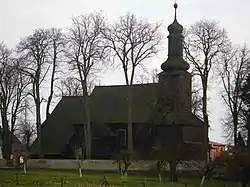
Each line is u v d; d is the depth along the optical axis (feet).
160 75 273.95
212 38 241.55
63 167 241.35
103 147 276.82
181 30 273.95
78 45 247.91
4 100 269.85
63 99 301.43
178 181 191.52
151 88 286.05
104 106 291.58
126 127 277.03
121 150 270.26
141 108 279.90
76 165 238.48
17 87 270.26
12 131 274.77
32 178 167.32
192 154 231.09
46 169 234.58
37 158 267.18
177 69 269.03
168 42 276.41
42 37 257.14
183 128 246.47
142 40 244.42
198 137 258.16
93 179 171.63
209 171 192.65
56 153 277.64
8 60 265.54
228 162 201.77
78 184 152.97
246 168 196.44
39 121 263.49
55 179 164.76
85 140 264.52
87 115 257.96
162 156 191.93
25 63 257.14
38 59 257.34
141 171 220.84
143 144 263.70
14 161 255.29
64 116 292.40
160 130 237.25
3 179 162.91
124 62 245.86
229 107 258.37
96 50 246.68
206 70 242.17
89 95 299.17
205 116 239.71
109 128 281.54
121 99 291.79
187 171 222.48
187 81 264.72
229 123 262.26
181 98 249.34
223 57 255.91
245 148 214.69
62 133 285.23
